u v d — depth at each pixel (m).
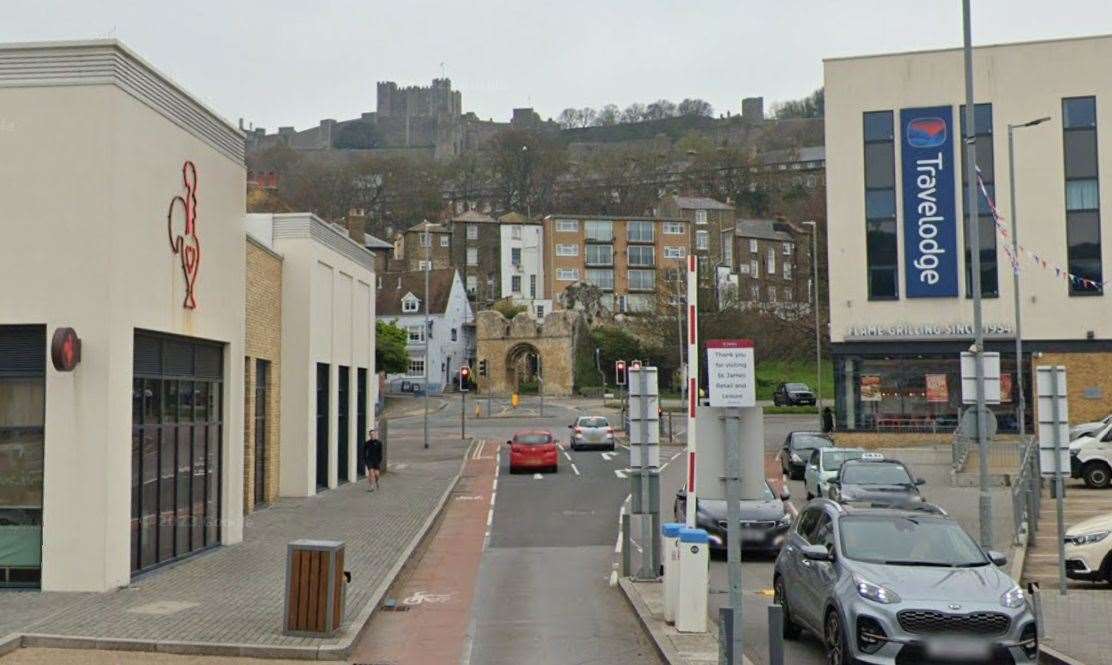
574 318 90.25
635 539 23.16
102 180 15.70
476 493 32.06
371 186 145.88
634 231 114.38
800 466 35.53
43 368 15.68
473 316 109.44
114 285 15.71
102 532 15.41
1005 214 42.91
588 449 47.50
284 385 29.30
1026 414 42.50
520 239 119.62
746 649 12.57
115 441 15.74
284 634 12.84
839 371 44.03
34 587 15.52
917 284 43.50
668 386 87.12
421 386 97.56
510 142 152.38
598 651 12.77
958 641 10.25
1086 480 30.78
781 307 88.38
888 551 11.71
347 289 33.91
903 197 43.75
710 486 9.70
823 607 11.52
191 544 19.14
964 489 31.23
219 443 20.62
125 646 12.21
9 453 15.71
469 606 15.77
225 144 20.39
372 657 12.41
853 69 44.38
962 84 43.44
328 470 31.80
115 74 15.82
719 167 142.62
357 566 18.36
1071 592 16.20
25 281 15.67
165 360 17.97
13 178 15.79
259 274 26.78
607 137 188.38
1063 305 42.47
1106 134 42.38
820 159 145.12
